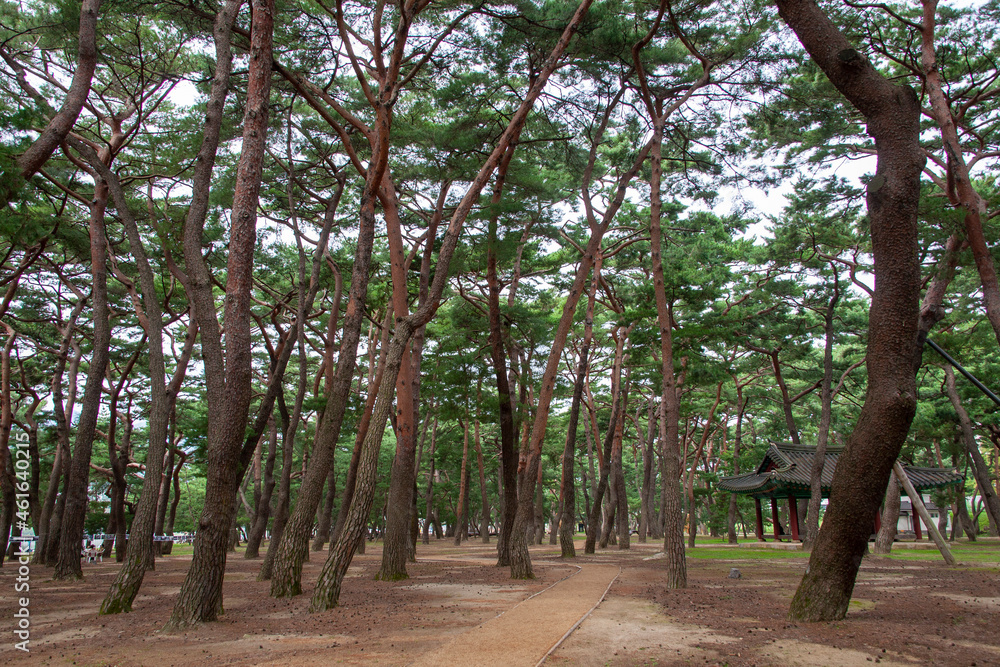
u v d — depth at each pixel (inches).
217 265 851.4
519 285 1050.1
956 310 1010.1
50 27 554.3
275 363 943.7
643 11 619.2
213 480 364.2
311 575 656.4
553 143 750.5
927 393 1270.9
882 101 333.7
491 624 330.6
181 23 579.5
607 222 639.8
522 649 269.6
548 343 935.0
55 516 893.8
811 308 1095.0
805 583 346.3
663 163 812.0
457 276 884.0
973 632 303.4
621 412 1341.0
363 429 862.5
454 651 267.3
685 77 642.8
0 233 437.7
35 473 1082.7
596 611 378.9
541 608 390.0
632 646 276.2
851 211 880.3
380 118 509.4
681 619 346.9
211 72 609.0
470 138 677.3
